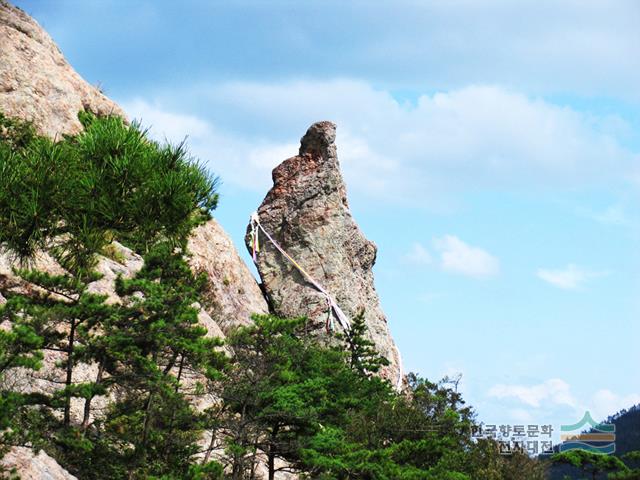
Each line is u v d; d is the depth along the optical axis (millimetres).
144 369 45406
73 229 39750
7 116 79875
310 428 54312
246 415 52812
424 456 62219
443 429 66938
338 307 110375
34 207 36531
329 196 115750
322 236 113688
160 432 47812
